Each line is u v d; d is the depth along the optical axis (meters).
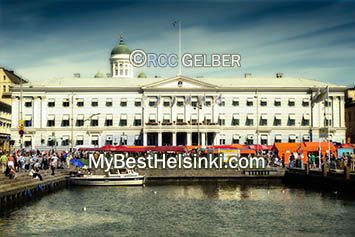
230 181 82.31
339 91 134.62
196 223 47.00
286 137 133.38
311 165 92.31
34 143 131.75
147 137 131.12
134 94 133.25
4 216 49.09
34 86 133.00
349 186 61.00
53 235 42.03
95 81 138.75
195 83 132.88
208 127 128.50
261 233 43.03
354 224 45.91
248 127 132.75
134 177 75.31
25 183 58.81
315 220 47.78
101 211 52.88
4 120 141.88
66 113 132.75
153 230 44.19
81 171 78.56
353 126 144.75
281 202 58.59
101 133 132.00
